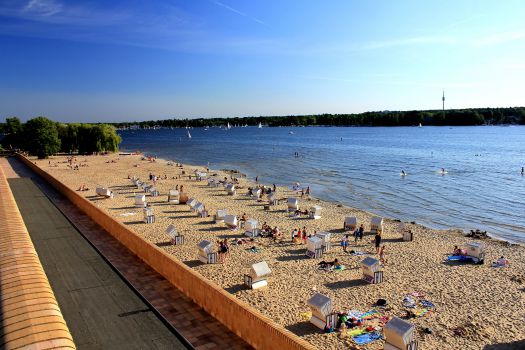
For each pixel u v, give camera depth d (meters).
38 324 9.55
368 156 102.75
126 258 20.98
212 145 157.62
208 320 14.73
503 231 35.41
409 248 28.25
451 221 38.84
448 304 19.41
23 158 78.81
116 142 111.19
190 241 28.95
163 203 42.34
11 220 19.41
